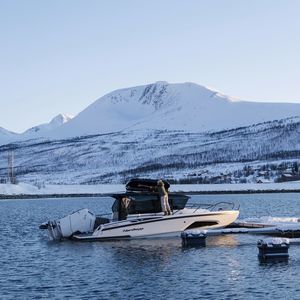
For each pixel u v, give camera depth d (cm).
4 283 2658
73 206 10862
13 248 3906
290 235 3931
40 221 6619
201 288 2448
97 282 2639
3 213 8488
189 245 3719
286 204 10019
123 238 4031
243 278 2622
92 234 4069
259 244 3128
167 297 2316
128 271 2894
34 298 2347
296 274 2678
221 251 3488
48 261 3291
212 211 4178
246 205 9688
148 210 4097
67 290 2486
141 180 4119
